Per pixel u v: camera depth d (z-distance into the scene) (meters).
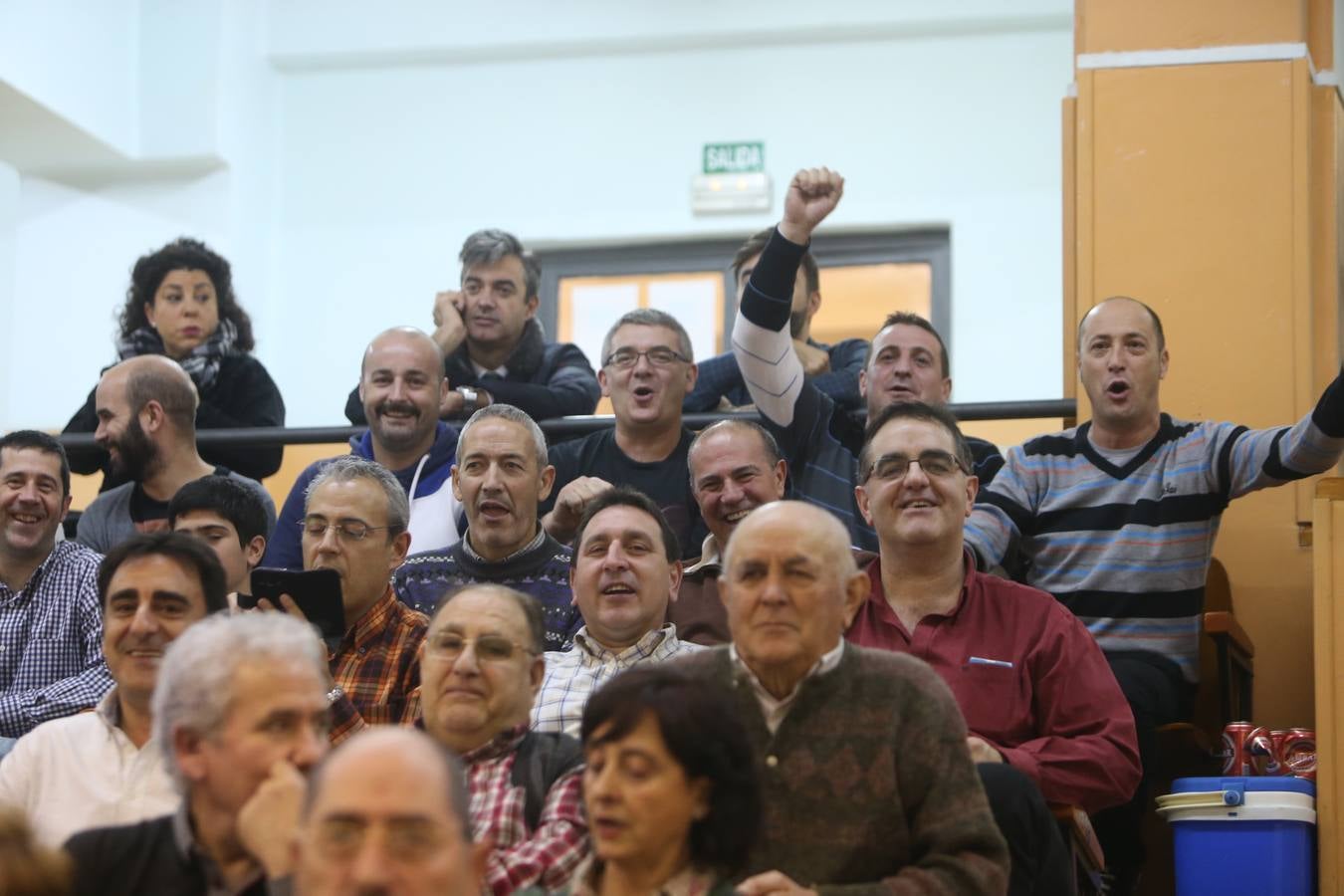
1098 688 5.17
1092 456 6.38
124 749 4.71
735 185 12.53
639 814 3.56
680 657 4.30
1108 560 6.20
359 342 12.78
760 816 3.65
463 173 12.91
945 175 12.32
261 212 12.84
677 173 12.65
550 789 4.45
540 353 8.16
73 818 4.60
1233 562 6.94
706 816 3.61
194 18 12.55
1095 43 7.66
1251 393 7.24
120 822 4.57
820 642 4.14
